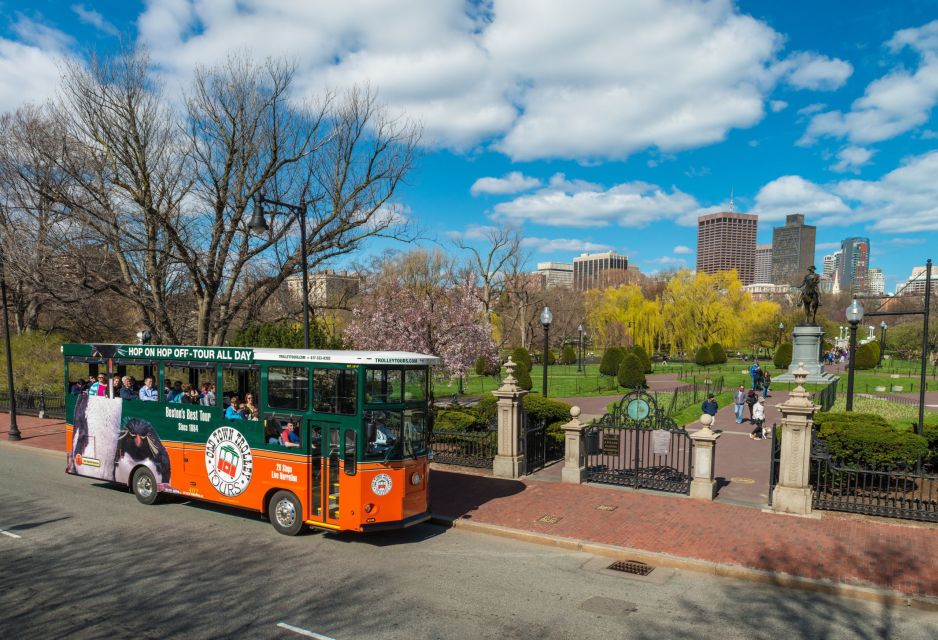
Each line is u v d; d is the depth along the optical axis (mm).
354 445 10164
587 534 11000
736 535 10867
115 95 20219
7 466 17422
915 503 12469
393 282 31047
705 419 13164
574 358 68625
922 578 8930
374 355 10469
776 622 7703
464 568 9547
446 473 15703
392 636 7090
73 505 13109
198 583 8711
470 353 24438
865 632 7445
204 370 13570
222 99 20734
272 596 8258
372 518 10195
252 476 11359
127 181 22344
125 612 7699
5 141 24875
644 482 14055
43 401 25844
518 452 15547
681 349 70625
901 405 29281
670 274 87750
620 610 7996
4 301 21000
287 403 10992
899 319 93062
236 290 26547
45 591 8383
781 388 37812
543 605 8117
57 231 22547
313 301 31859
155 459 12836
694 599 8430
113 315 36562
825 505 12195
